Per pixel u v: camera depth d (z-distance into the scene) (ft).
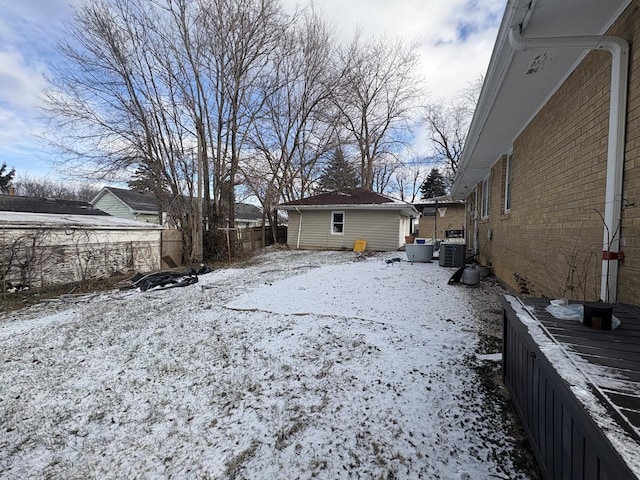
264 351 11.27
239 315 15.67
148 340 13.23
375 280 22.86
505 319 7.73
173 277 27.63
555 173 11.36
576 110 9.75
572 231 10.00
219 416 7.77
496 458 5.81
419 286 20.48
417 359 9.85
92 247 29.12
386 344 11.10
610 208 7.63
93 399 9.02
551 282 11.76
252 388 8.89
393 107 70.79
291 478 5.75
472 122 15.03
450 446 6.19
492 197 24.52
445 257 28.04
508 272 18.80
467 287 19.95
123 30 36.55
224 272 31.27
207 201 42.60
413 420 7.02
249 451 6.51
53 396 9.34
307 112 56.08
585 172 9.18
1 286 23.22
